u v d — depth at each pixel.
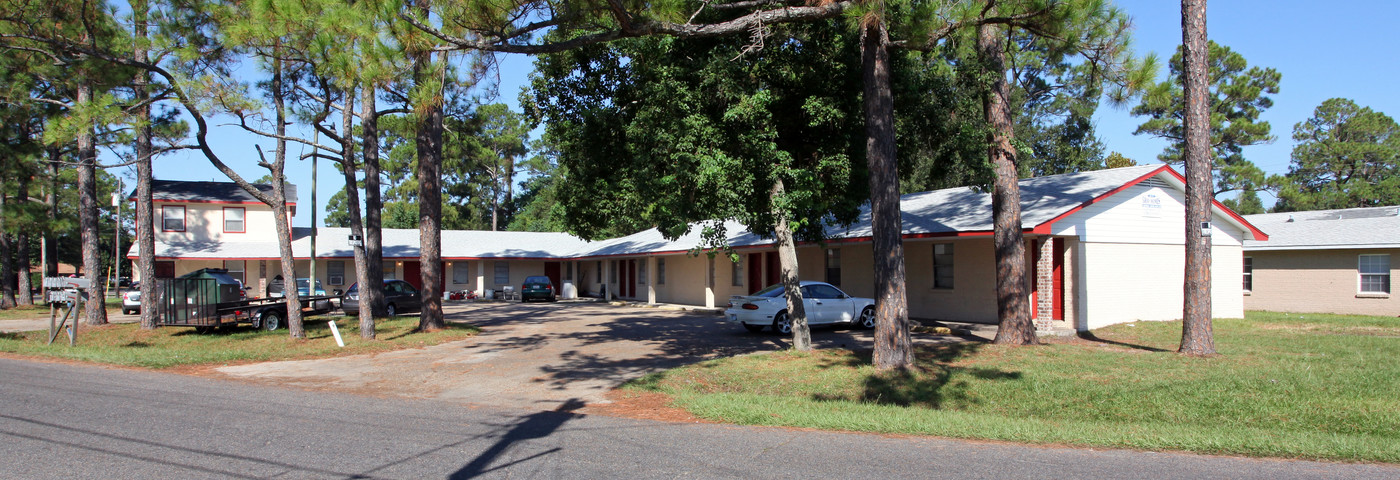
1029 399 9.06
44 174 19.48
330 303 21.20
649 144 12.86
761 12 10.04
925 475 5.44
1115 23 10.32
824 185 13.19
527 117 14.95
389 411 8.25
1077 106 27.34
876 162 11.13
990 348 13.14
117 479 5.39
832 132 13.12
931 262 20.17
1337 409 7.96
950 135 13.64
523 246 39.31
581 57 13.71
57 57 14.01
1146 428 7.09
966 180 15.41
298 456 6.07
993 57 13.36
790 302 13.42
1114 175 19.30
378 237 22.28
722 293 26.91
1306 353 12.09
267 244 34.12
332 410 8.27
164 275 32.44
